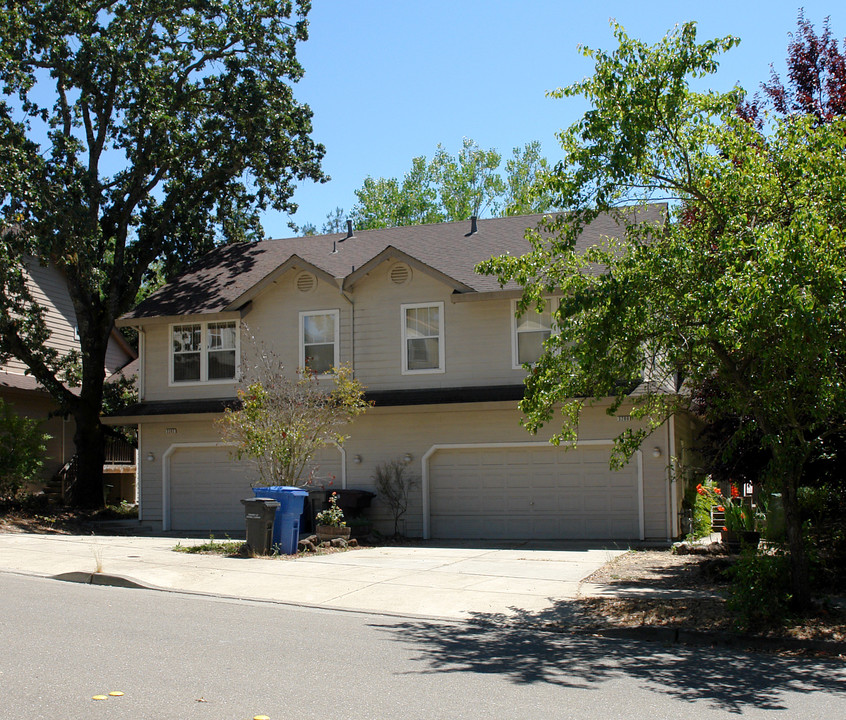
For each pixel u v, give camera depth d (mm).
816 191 9453
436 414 20344
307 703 6492
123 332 37312
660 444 18812
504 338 20375
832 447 12602
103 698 6410
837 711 6707
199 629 9281
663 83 9844
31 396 28000
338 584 12633
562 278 10789
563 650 8859
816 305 8594
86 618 9688
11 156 21297
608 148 10000
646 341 10336
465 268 21266
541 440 19562
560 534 19438
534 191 10781
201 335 22656
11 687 6668
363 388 20000
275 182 26625
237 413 17797
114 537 19516
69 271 24625
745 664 8367
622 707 6664
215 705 6340
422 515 20141
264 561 14906
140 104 23578
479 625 10195
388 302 21234
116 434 26344
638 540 18797
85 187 23031
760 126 14469
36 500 23828
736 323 8844
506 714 6359
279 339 21938
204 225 27656
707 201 10148
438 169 48875
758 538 15734
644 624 9852
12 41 22203
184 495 22266
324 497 19594
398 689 7004
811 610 10195
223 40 24469
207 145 24938
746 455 14211
